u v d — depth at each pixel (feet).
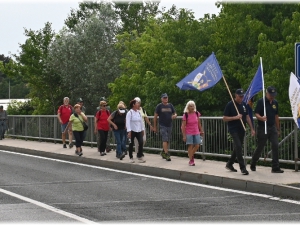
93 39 159.12
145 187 47.85
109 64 157.17
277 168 49.14
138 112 61.21
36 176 55.52
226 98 98.43
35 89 160.04
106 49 159.53
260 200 40.63
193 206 38.86
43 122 93.61
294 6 95.25
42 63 160.76
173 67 102.01
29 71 159.53
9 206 39.99
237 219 34.22
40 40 165.07
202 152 60.90
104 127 68.08
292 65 81.66
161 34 122.21
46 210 38.37
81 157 67.82
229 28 96.99
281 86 82.12
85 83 154.81
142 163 59.26
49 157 74.23
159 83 105.40
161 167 55.42
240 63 98.99
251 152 54.49
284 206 38.19
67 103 81.46
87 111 156.25
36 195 44.47
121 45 150.92
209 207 38.34
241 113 49.42
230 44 97.35
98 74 154.20
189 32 110.63
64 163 66.80
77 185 49.49
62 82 156.04
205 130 60.49
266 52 85.56
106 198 42.73
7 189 47.60
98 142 70.90
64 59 155.74
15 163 67.26
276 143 48.88
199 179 50.19
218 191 45.01
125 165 59.93
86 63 156.66
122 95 121.90
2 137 102.22
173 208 38.24
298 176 47.03
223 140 58.13
